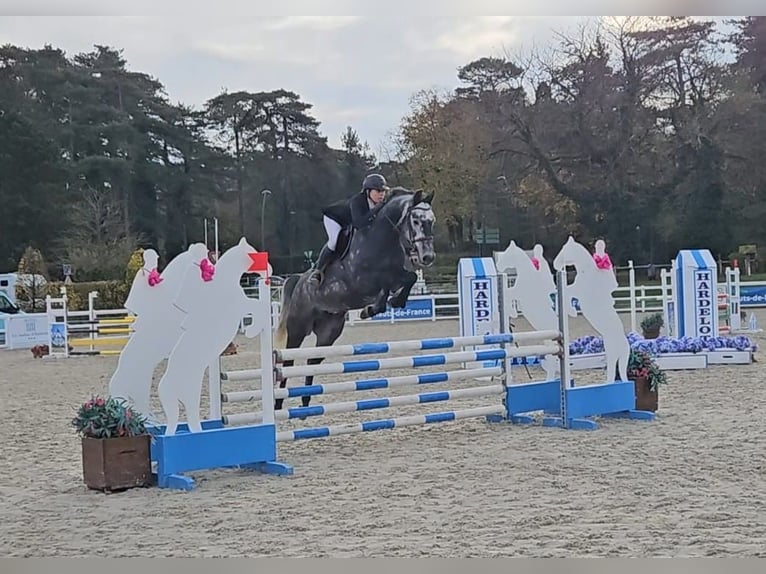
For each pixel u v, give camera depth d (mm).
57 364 15578
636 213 37031
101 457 5355
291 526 4348
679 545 3781
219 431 5660
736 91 36031
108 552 3998
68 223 37250
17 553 4020
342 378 11461
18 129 36938
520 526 4176
